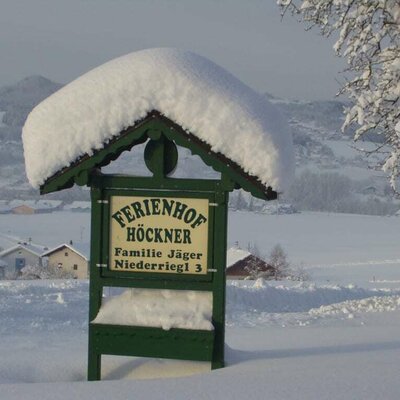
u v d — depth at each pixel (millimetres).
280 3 12945
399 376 6125
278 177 6512
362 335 9031
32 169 6855
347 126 12570
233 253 50625
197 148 6629
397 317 10953
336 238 100125
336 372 6340
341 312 12055
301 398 5492
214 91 6680
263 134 6543
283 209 142375
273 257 51625
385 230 114375
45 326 11008
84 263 60500
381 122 12586
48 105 6957
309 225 119688
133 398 5672
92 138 6746
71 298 14031
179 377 6461
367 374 6219
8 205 151625
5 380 7258
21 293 15398
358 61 12828
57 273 56625
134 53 7055
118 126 6707
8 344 9203
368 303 12734
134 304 7004
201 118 6578
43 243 89750
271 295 16688
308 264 68500
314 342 8570
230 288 16281
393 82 12227
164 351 6867
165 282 6883
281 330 10211
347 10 12617
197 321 6809
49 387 6180
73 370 7637
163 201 6891
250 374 6438
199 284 6852
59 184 6910
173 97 6625
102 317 6977
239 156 6547
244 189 6641
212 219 6797
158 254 6906
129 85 6730
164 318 6859
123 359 7445
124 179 6906
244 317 12344
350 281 50312
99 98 6777
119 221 6961
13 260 70438
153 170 6867
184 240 6867
